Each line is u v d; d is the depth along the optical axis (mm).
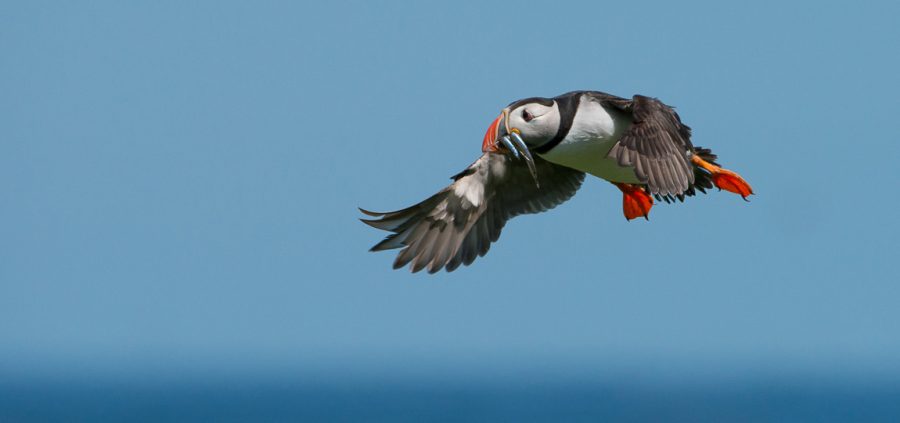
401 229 10156
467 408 92750
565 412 86312
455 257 10383
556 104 8992
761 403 97438
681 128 7777
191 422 78375
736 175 9055
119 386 147500
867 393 116812
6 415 86438
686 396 111188
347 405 99125
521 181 10406
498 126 9039
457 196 10234
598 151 9148
